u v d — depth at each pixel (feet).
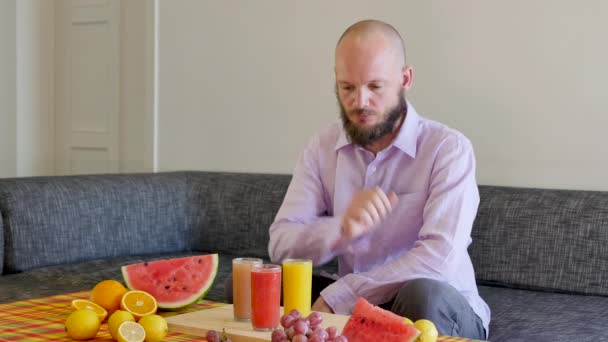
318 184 7.91
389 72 7.09
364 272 7.29
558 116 9.55
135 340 5.07
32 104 15.48
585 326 7.15
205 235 11.27
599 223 8.54
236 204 11.04
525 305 7.98
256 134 12.05
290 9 11.62
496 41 9.92
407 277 6.66
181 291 6.15
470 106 10.12
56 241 9.86
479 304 7.12
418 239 7.32
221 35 12.36
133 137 14.23
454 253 6.82
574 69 9.45
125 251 10.62
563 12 9.49
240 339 5.18
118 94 14.39
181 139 12.89
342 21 11.14
